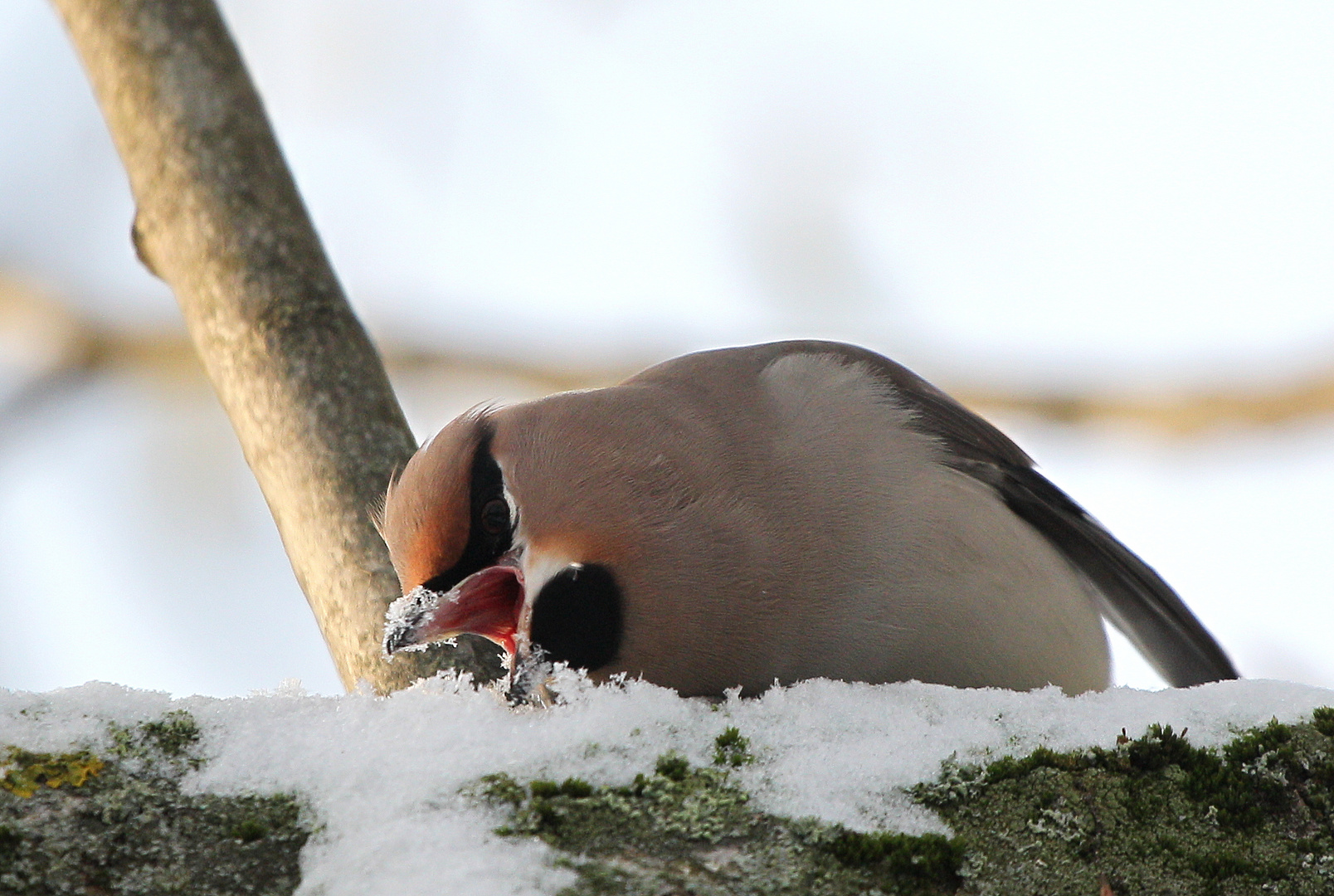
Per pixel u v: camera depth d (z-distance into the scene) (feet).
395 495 28.02
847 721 20.34
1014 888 17.75
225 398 31.63
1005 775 19.13
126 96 34.09
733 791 18.71
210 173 32.78
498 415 28.55
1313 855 18.21
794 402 30.60
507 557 27.53
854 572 29.12
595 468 27.81
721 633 28.14
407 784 18.28
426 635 26.45
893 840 17.98
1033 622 30.35
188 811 17.84
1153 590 35.58
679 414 29.37
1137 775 19.15
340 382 30.73
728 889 17.15
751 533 28.40
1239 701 20.47
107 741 18.65
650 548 27.61
